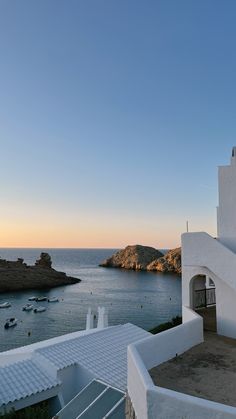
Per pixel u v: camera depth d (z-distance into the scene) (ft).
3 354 74.49
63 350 68.33
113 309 247.70
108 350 71.41
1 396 52.49
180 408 22.77
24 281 352.08
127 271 569.64
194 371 33.09
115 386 54.80
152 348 34.30
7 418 47.32
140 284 390.21
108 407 48.14
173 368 33.83
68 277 409.69
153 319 217.36
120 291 335.47
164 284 390.63
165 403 23.53
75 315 226.99
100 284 391.04
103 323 103.40
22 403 53.52
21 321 210.18
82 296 305.94
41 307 249.14
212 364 34.88
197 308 57.98
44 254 434.71
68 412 50.34
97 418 45.80
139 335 82.53
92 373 60.29
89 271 569.64
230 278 41.68
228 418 20.71
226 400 27.30
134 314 231.30
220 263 43.01
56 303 271.49
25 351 70.49
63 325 200.75
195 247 46.32
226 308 45.09
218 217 51.31
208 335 44.91
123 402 48.60
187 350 39.11
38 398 55.67
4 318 217.36
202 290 59.21
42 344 79.61
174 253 576.61
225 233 50.26
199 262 45.52
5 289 328.49
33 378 58.95
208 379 31.24
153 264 584.81
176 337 37.86
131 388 30.01
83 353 68.08
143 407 25.16
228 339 43.29
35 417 48.57
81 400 52.49
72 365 62.44
